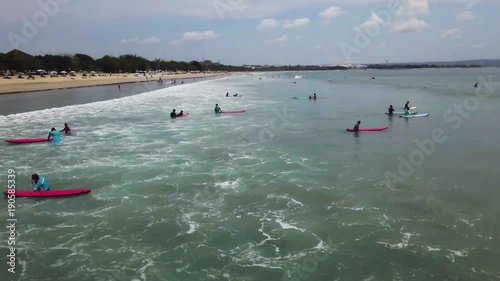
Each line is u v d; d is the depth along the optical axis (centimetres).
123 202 1716
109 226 1481
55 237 1392
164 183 1967
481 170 2152
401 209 1630
